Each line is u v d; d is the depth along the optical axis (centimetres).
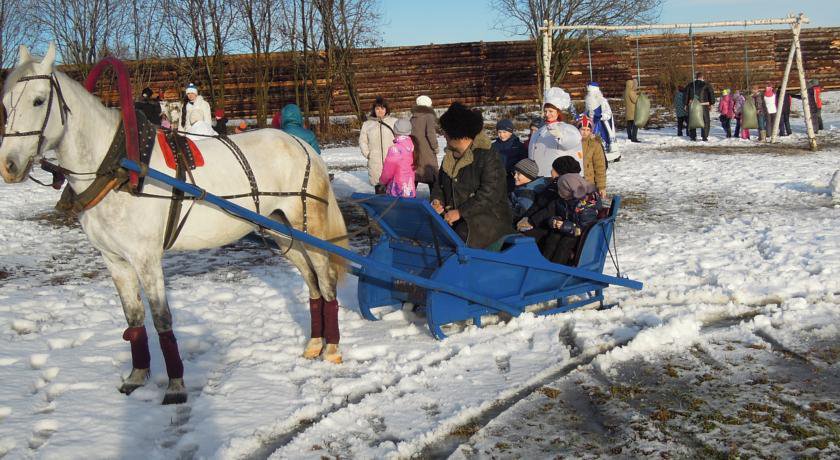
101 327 707
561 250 702
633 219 1178
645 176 1688
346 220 1296
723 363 554
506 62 3384
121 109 521
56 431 482
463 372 558
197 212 555
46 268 981
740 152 2089
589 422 471
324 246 579
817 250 852
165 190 534
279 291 832
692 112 2430
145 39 2955
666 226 1105
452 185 676
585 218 696
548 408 492
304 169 616
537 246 672
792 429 445
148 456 447
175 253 1062
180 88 3136
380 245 706
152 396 541
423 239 672
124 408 519
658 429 455
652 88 3531
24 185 1767
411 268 688
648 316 653
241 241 1137
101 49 2880
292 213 611
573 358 585
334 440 457
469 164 668
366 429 471
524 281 669
